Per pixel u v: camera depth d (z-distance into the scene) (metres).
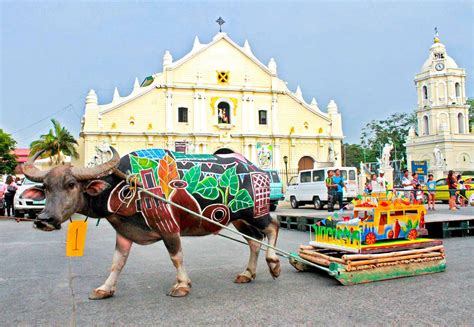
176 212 5.43
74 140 41.00
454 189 17.70
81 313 4.78
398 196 6.91
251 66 38.59
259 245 6.29
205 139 36.59
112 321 4.49
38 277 6.70
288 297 5.26
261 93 38.69
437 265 6.42
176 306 4.96
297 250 8.85
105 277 6.67
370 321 4.32
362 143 72.62
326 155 40.06
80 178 4.85
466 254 8.04
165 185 5.39
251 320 4.43
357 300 5.06
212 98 37.28
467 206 20.86
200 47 37.16
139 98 35.56
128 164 5.38
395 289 5.50
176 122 36.28
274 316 4.54
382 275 5.98
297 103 39.69
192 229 5.72
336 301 5.04
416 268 6.24
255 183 6.12
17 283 6.29
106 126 34.62
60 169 4.82
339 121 40.38
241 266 7.34
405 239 6.55
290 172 38.62
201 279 6.34
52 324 4.45
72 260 8.23
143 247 9.80
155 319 4.52
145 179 5.31
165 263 7.74
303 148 39.56
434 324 4.20
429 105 55.81
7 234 12.94
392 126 70.50
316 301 5.06
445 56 55.44
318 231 6.86
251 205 6.02
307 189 23.80
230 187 5.85
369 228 6.18
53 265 7.71
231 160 6.15
